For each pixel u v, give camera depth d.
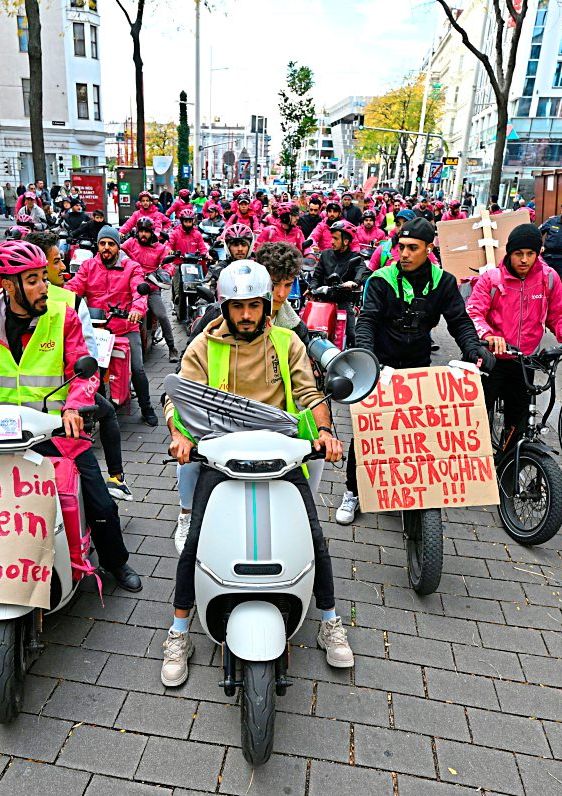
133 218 11.40
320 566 3.06
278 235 9.56
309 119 32.75
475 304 4.65
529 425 4.51
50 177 44.72
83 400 3.12
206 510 2.72
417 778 2.73
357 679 3.24
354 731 2.94
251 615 2.58
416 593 3.93
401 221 7.41
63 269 4.95
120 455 4.70
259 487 2.69
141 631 3.51
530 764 2.82
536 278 4.56
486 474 3.83
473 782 2.72
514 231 4.43
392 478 3.80
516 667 3.37
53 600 3.12
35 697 3.05
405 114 50.06
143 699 3.06
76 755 2.76
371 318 4.21
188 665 3.27
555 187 13.50
